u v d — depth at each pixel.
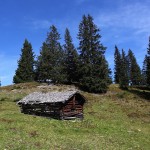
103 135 36.28
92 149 28.56
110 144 31.81
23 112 51.56
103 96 77.88
